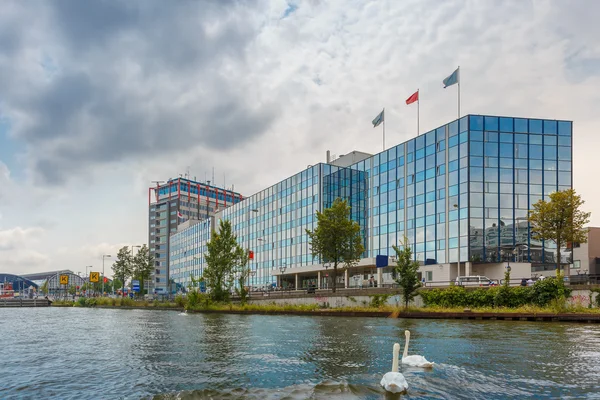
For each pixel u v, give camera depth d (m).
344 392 12.11
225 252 69.19
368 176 84.88
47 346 24.02
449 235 65.69
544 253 63.34
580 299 39.91
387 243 78.88
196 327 34.78
